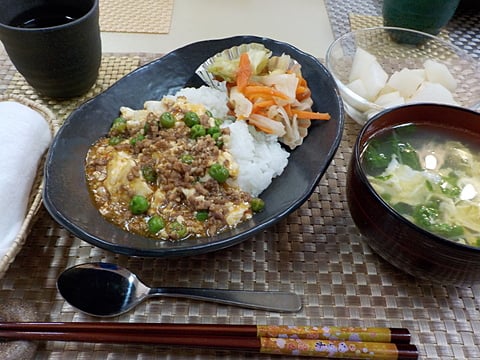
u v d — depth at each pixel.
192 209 0.28
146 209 0.28
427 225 0.25
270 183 0.31
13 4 0.35
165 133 0.31
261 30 0.48
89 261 0.27
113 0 0.49
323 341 0.23
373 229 0.25
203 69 0.37
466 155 0.29
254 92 0.34
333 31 0.48
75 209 0.26
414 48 0.42
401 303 0.26
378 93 0.36
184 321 0.24
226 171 0.29
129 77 0.34
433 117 0.29
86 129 0.31
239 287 0.26
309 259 0.28
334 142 0.30
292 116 0.33
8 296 0.25
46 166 0.27
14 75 0.40
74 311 0.25
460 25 0.50
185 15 0.49
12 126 0.28
